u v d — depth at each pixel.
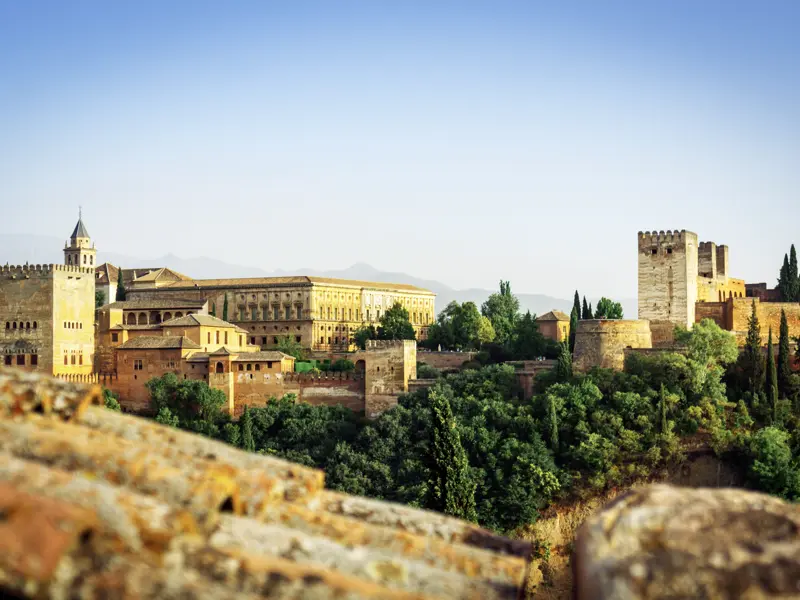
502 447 179.62
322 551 21.80
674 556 18.61
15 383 26.11
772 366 187.62
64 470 20.78
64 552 16.41
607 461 175.12
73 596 16.06
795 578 17.91
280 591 17.62
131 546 17.41
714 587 17.84
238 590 17.41
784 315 196.12
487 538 27.84
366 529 24.69
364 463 189.25
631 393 187.38
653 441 178.50
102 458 21.50
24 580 15.94
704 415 183.00
